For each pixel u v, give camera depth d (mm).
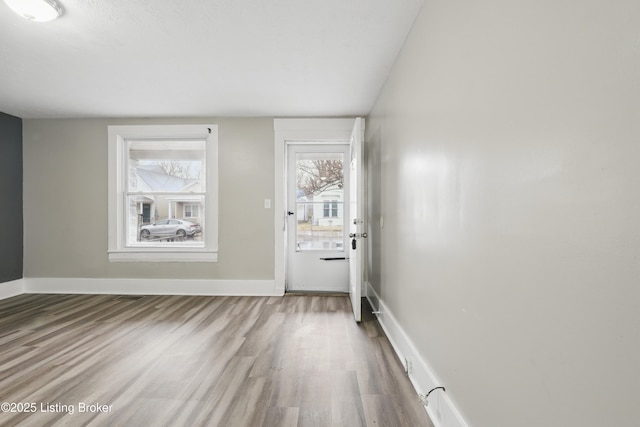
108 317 3146
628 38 618
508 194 1022
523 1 937
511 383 1016
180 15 1950
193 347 2453
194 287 4020
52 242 4078
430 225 1719
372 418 1623
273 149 4004
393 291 2547
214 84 3004
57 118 4047
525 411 948
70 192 4059
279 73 2764
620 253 641
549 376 848
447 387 1502
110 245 4031
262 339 2609
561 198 797
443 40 1544
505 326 1045
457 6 1388
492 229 1117
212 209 3996
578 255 746
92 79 2889
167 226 4141
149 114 3895
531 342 918
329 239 4195
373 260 3500
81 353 2344
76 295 3967
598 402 697
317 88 3096
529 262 924
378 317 3086
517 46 969
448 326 1491
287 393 1842
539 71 872
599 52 683
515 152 983
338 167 4180
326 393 1844
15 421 1593
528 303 929
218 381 1968
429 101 1736
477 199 1219
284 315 3219
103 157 4043
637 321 608
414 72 2006
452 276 1448
